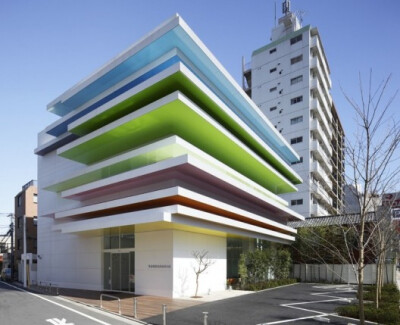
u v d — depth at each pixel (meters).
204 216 20.89
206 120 21.75
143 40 22.27
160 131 23.78
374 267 29.98
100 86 26.80
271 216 36.38
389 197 13.53
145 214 19.64
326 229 32.38
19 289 29.48
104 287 26.20
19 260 45.81
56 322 13.51
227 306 17.19
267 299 20.02
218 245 26.48
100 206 23.95
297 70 54.16
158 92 21.77
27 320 13.98
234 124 26.77
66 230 24.91
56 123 31.20
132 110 24.05
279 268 31.05
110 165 24.52
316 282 32.78
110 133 24.00
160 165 20.69
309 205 47.16
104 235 26.91
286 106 53.91
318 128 50.47
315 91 53.00
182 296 21.33
